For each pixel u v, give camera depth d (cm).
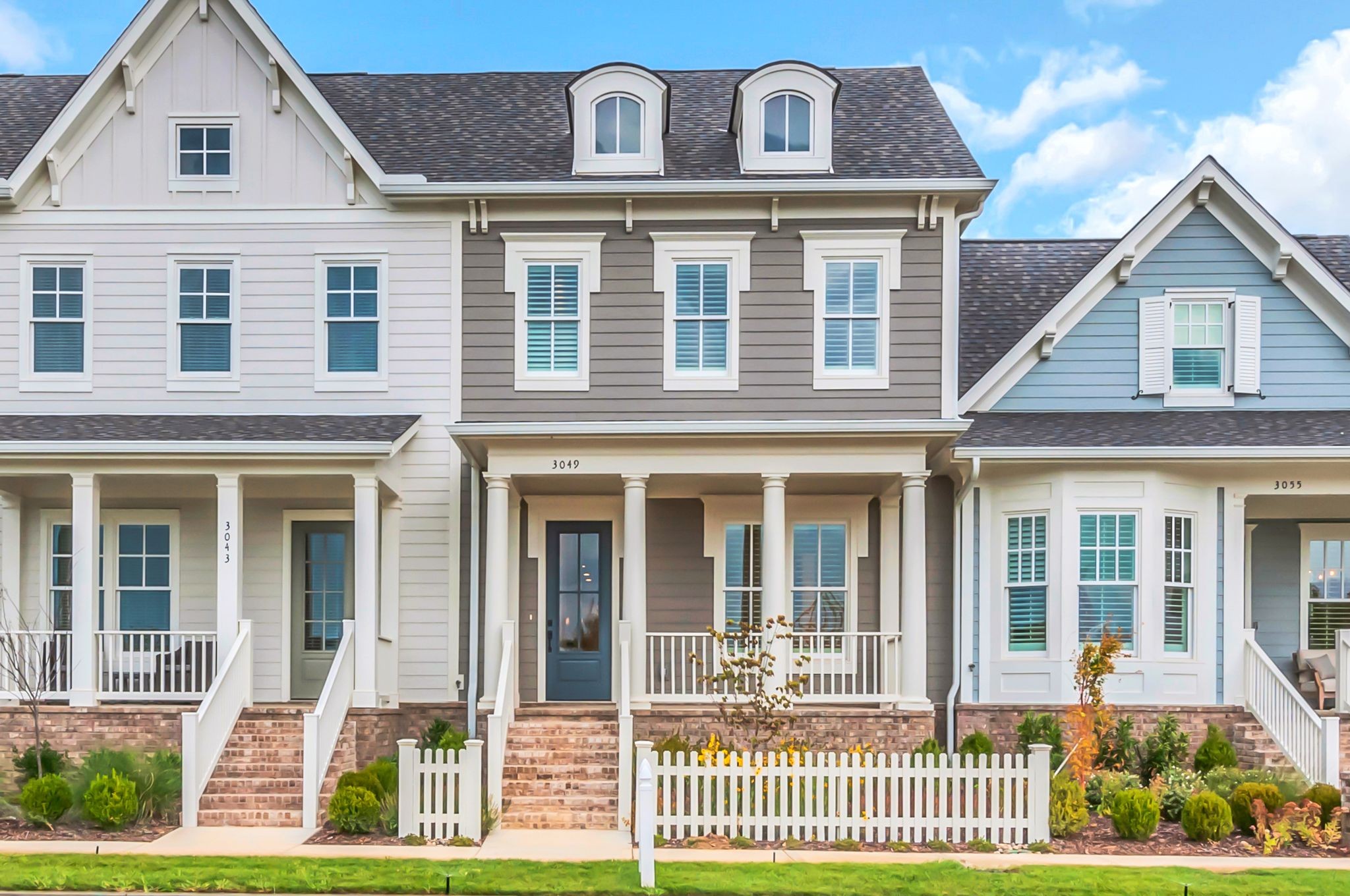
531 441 1641
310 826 1395
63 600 1817
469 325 1811
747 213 1800
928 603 1783
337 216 1828
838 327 1794
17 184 1789
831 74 1850
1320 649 1878
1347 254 2033
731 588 1842
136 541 1845
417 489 1800
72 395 1816
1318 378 1848
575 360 1805
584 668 1842
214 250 1827
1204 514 1720
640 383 1791
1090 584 1673
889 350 1777
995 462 1677
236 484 1627
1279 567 1895
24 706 1591
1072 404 1855
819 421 1612
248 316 1825
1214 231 1870
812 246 1795
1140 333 1858
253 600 1839
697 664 1652
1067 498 1681
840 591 1839
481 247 1820
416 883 1098
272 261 1828
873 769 1328
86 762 1450
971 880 1121
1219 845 1312
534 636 1825
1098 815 1430
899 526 1816
